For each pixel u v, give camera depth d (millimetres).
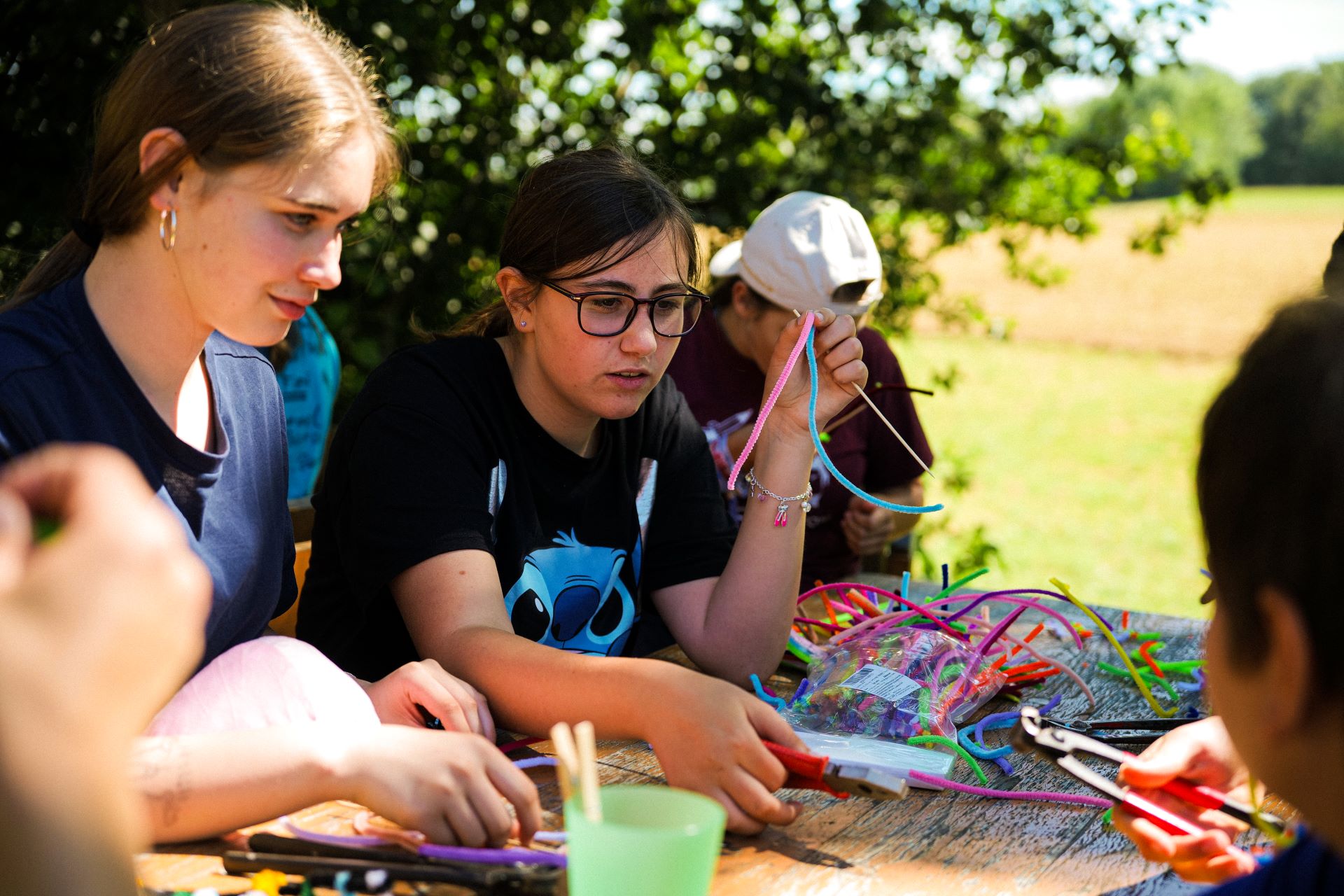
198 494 1319
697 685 1196
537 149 4066
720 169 4004
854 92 4082
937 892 1048
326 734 1077
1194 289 19859
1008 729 1503
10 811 520
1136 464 10023
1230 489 731
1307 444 688
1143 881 1084
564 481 1773
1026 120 4418
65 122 3373
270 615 1491
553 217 1622
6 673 529
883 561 2771
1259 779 769
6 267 2408
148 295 1242
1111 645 1879
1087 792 1294
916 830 1181
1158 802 1050
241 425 1429
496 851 1015
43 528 599
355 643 1700
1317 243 23750
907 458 2826
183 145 1134
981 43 4219
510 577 1702
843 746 1372
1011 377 13922
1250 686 736
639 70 4164
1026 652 1753
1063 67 4188
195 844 1069
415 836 1056
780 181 4105
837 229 2383
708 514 1929
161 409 1296
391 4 3570
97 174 1219
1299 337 724
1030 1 4207
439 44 3885
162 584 579
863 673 1521
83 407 1219
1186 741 1070
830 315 1738
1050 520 8234
